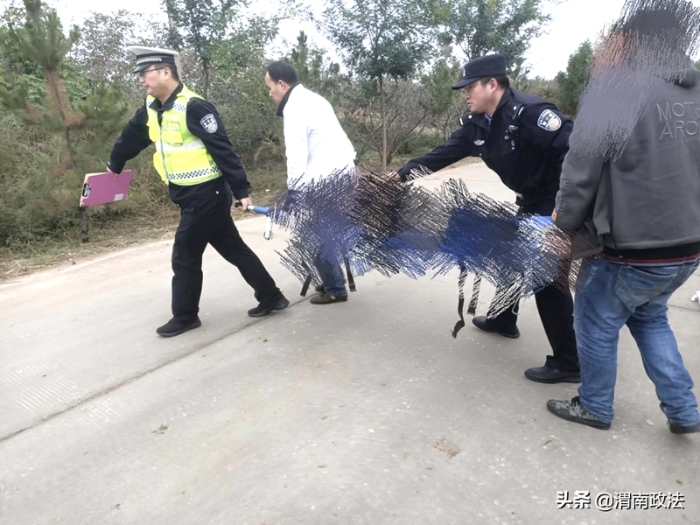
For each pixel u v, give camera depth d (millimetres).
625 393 2551
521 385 2672
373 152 10867
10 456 2301
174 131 3027
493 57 2424
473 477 2062
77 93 7980
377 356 2994
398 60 9484
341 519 1884
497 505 1922
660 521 1836
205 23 8680
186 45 9000
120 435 2408
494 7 11438
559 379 2666
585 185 1872
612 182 1858
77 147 5723
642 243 1858
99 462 2240
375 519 1879
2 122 6234
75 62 9508
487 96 2449
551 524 1835
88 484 2117
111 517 1946
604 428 2299
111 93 5652
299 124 3172
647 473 2049
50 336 3420
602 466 2098
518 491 1985
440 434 2318
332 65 9609
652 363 2150
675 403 2131
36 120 5453
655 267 1906
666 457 2127
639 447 2188
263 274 3477
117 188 4379
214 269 4574
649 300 2082
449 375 2783
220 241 3338
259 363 2977
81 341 3330
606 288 2057
